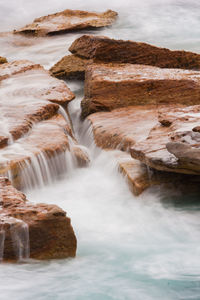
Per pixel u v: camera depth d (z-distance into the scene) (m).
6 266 5.59
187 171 7.21
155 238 6.67
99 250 6.23
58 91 12.50
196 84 12.02
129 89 11.93
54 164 9.07
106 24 23.55
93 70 13.09
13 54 19.86
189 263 5.78
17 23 29.12
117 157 9.16
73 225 7.18
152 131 8.59
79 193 8.59
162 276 5.43
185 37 22.36
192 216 7.42
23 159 8.44
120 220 7.39
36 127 10.26
